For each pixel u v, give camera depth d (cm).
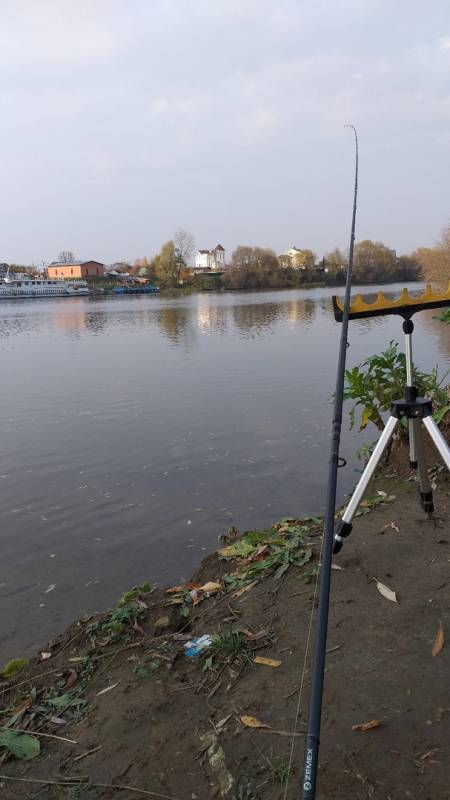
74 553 574
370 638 273
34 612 468
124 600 379
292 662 267
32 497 730
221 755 220
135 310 5044
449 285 281
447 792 195
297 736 224
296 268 10656
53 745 243
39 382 1535
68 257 14225
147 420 1081
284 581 337
